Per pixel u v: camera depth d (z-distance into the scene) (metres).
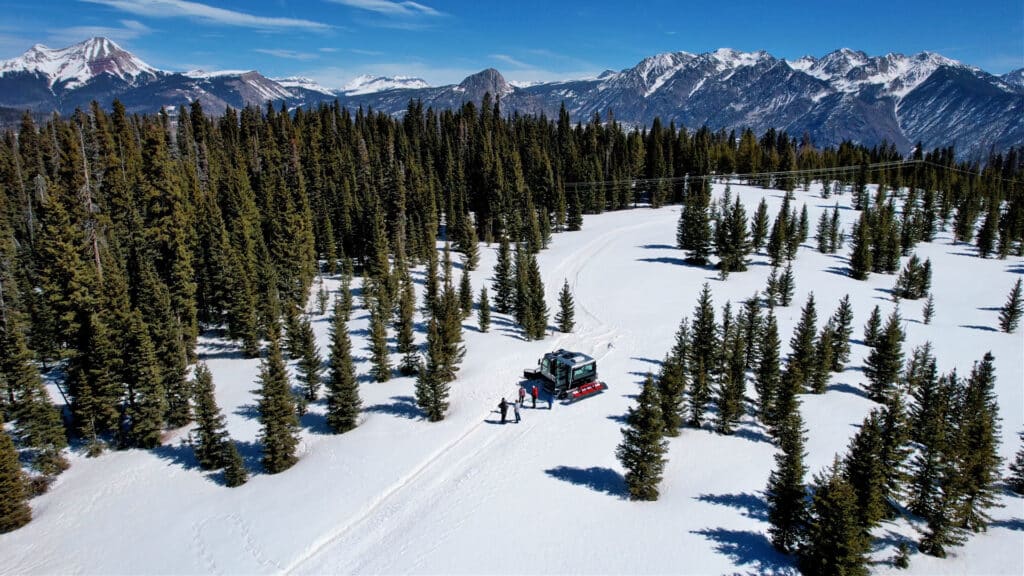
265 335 63.00
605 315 69.75
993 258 103.25
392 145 141.88
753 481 32.75
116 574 28.69
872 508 25.31
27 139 107.94
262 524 31.28
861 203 135.12
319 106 165.38
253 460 39.56
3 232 70.50
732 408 38.78
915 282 79.25
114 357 43.06
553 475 34.12
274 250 72.62
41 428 39.62
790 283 74.38
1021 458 32.78
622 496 31.69
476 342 59.31
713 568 25.55
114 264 53.00
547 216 109.31
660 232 117.25
